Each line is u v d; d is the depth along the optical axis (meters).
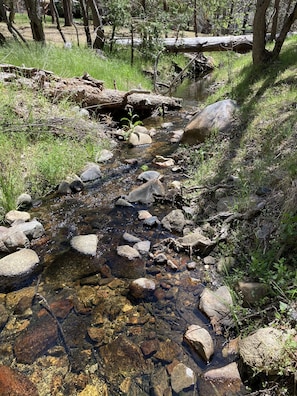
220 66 11.77
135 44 10.36
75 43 10.55
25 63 6.22
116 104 6.12
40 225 3.04
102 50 9.91
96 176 4.08
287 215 2.25
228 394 1.64
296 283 1.93
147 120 6.45
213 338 1.95
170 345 1.94
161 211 3.34
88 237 2.93
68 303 2.28
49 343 1.98
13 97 4.58
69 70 6.70
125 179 4.07
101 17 10.18
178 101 7.09
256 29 6.13
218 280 2.38
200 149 4.19
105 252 2.80
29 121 4.30
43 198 3.66
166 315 2.15
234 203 2.99
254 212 2.73
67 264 2.67
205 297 2.18
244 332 1.93
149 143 5.20
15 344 1.97
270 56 6.31
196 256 2.65
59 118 4.49
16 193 3.51
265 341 1.68
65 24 15.55
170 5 12.19
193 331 1.95
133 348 1.93
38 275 2.55
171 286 2.38
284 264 2.18
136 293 2.33
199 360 1.83
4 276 2.51
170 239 2.80
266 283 2.06
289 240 2.27
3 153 3.83
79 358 1.88
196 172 3.92
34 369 1.82
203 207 3.19
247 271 2.32
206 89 8.91
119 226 3.15
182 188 3.57
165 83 9.75
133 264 2.63
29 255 2.69
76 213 3.38
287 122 3.67
